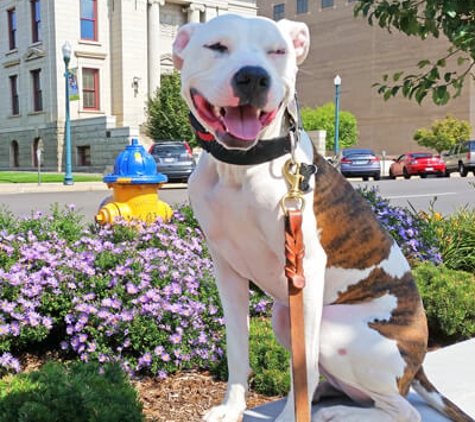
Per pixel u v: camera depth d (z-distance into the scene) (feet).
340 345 6.95
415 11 13.92
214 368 11.44
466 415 7.66
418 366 7.25
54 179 66.85
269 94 5.77
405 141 148.36
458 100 135.85
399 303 7.32
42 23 95.86
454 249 19.27
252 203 6.40
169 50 106.22
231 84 5.67
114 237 17.31
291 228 6.27
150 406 10.03
